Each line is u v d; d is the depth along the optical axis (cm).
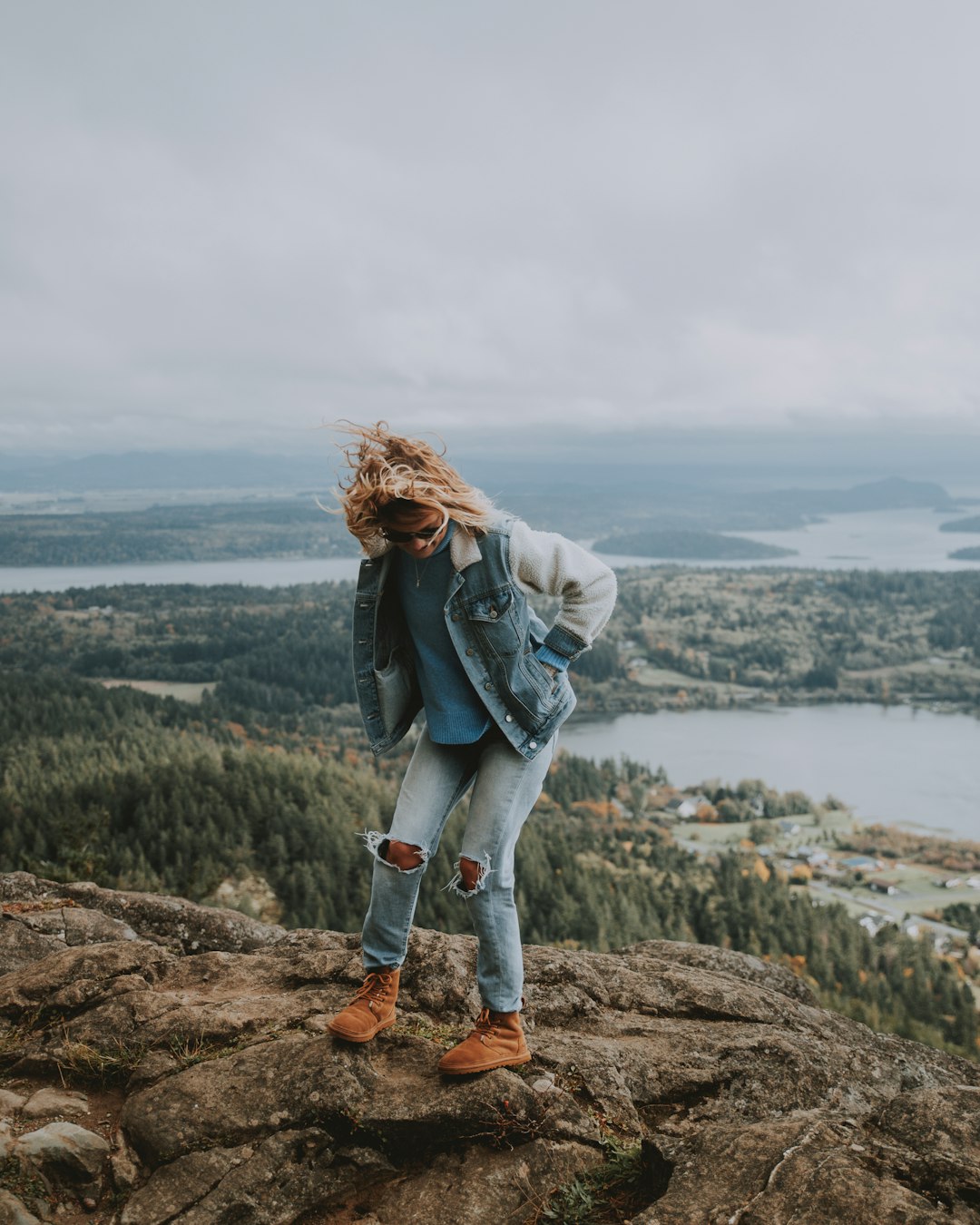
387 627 277
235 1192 236
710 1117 304
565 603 263
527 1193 243
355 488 250
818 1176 216
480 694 260
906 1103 255
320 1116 255
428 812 275
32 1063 293
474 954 364
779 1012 376
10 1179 241
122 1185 245
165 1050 294
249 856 4778
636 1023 354
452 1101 258
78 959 346
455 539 257
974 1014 4847
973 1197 211
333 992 329
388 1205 243
